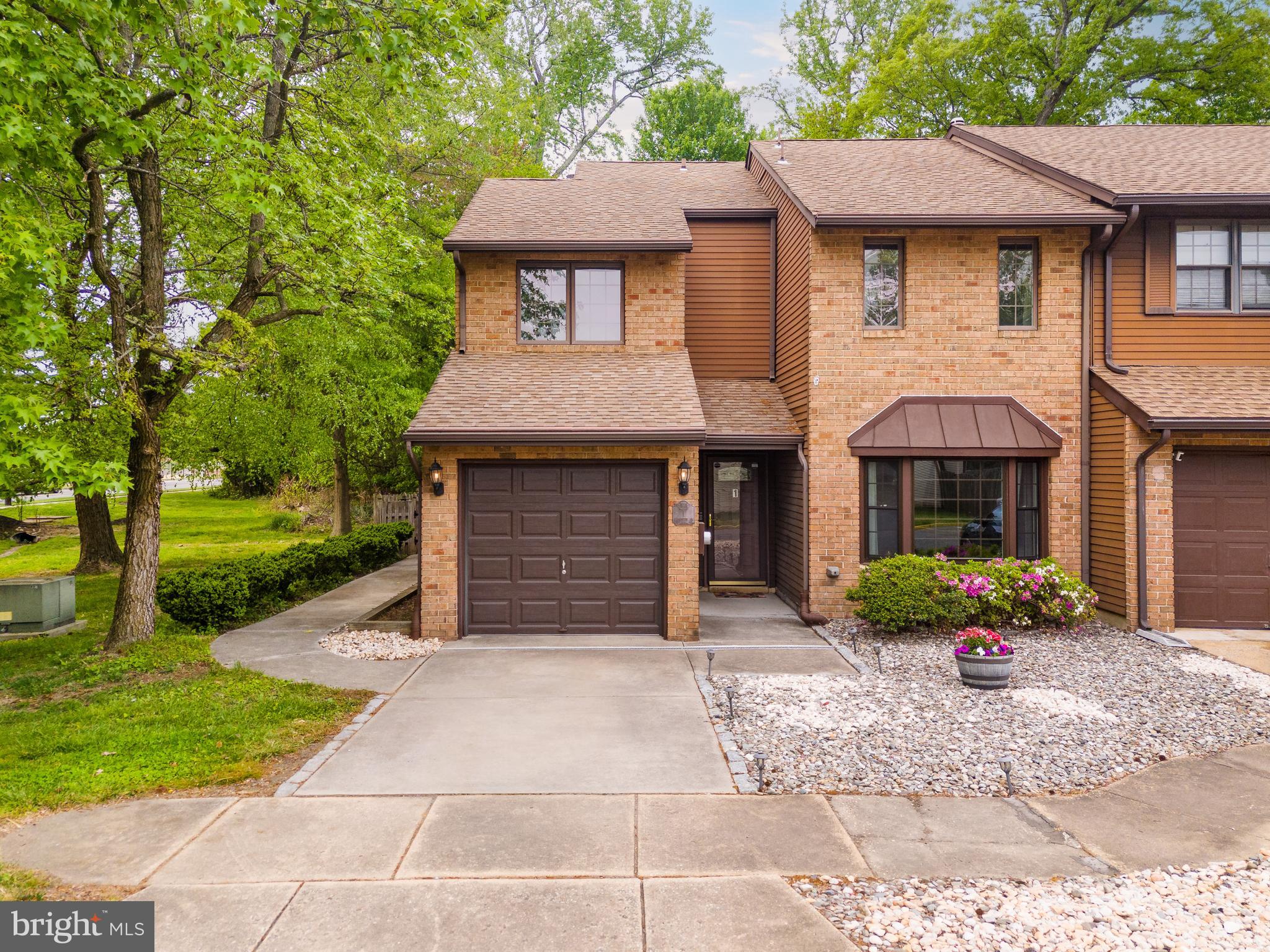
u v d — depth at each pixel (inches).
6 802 198.5
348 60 480.7
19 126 252.7
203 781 214.7
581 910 151.4
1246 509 400.5
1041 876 165.0
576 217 493.7
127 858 171.6
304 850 175.0
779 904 153.7
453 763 228.1
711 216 530.6
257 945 140.4
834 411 434.6
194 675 331.3
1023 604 398.6
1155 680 313.6
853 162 532.7
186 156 401.4
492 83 786.2
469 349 463.5
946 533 436.1
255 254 418.3
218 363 377.1
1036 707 277.9
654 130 1332.4
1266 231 431.8
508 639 393.1
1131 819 193.0
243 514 1195.9
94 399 369.4
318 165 398.9
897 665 336.8
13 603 424.5
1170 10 871.1
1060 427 432.1
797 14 1246.9
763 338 534.0
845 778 217.5
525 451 398.0
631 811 195.5
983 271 434.9
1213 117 878.4
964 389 434.9
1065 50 911.0
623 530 405.1
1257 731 256.4
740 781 214.7
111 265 430.0
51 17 289.9
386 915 149.7
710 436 443.8
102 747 241.3
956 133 594.2
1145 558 394.9
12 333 309.4
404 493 932.6
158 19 301.4
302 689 306.0
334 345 585.0
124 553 392.5
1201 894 157.6
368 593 554.6
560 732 255.6
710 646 379.2
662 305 466.3
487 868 167.3
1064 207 419.8
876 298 440.8
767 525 530.9
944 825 188.7
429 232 713.0
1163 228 429.1
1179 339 432.1
